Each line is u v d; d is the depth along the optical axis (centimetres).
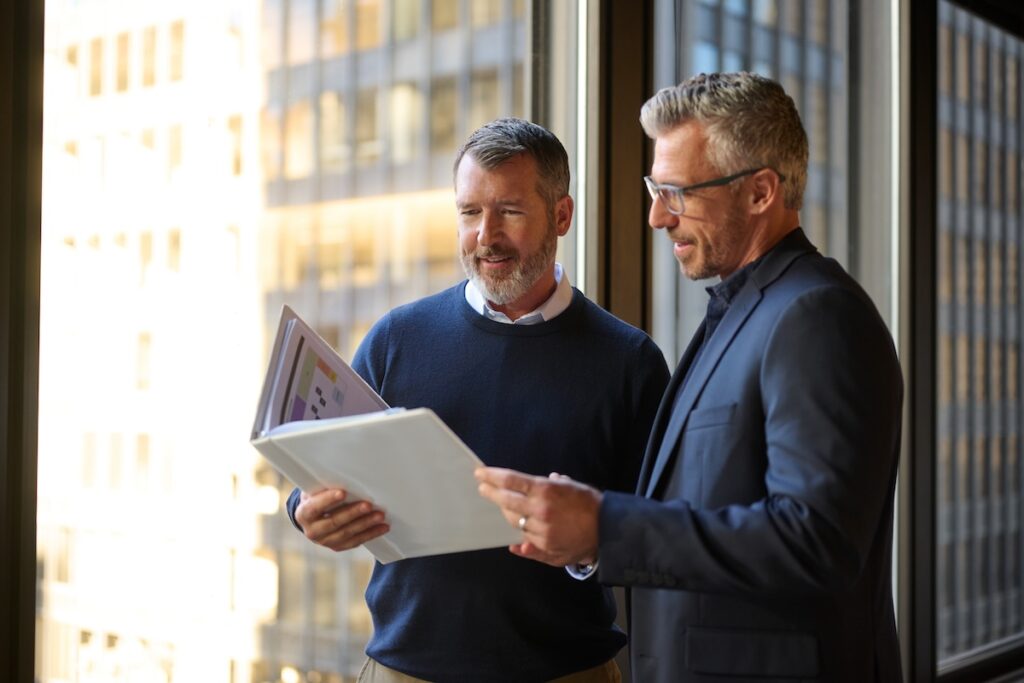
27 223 151
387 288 232
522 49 234
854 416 121
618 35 222
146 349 182
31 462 151
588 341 172
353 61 226
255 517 205
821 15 295
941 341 333
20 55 152
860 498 119
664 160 138
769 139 135
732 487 129
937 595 327
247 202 205
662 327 238
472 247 166
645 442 171
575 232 226
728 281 140
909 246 310
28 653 150
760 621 130
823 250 301
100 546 174
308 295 218
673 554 122
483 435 167
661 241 238
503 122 169
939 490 332
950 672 324
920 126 312
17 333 150
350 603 218
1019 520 366
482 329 171
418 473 129
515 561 165
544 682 165
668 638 136
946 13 333
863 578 134
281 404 134
